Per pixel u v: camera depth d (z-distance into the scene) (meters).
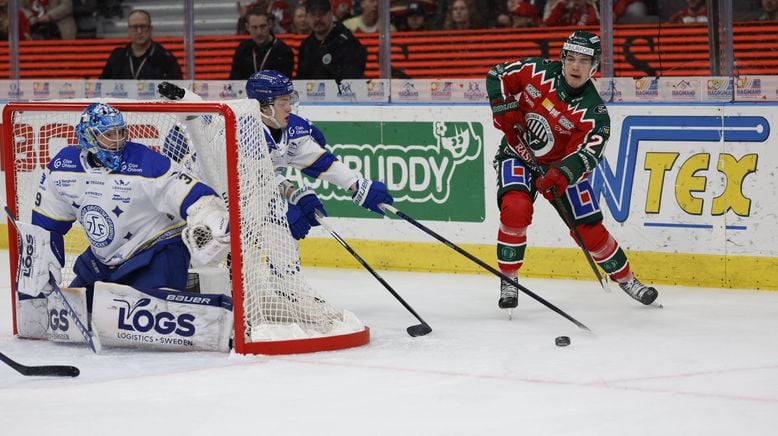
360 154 12.41
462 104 11.77
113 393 6.88
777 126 10.42
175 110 7.93
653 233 11.04
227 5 14.00
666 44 12.14
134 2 14.72
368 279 11.73
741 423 6.12
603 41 11.41
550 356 7.88
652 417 6.24
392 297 10.60
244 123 7.82
